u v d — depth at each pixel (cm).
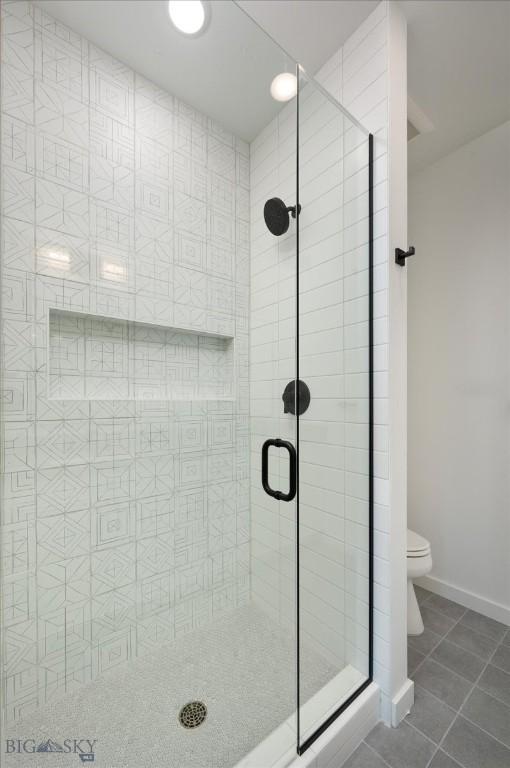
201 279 159
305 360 133
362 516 119
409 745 107
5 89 111
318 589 122
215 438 163
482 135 181
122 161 138
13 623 113
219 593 152
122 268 138
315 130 128
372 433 117
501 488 173
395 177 114
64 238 124
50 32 119
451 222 196
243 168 164
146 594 142
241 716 110
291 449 135
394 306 115
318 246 130
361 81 121
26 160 115
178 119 151
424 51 131
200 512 158
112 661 131
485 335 181
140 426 144
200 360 162
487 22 120
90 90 129
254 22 119
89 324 133
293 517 131
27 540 116
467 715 117
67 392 126
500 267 175
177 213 152
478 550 181
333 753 99
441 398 199
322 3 114
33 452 118
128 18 120
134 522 141
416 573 158
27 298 116
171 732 107
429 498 203
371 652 119
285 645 127
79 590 127
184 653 137
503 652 148
